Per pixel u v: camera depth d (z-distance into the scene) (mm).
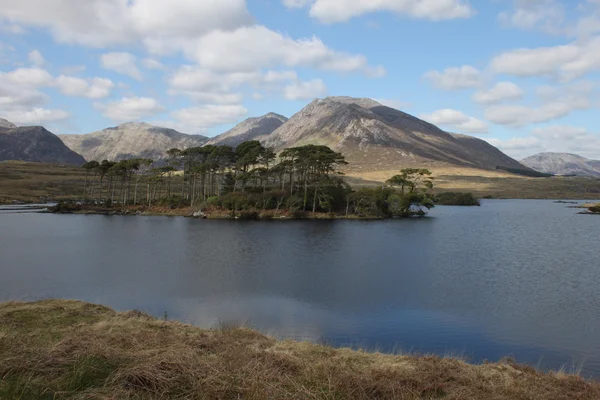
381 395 12156
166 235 75312
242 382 11703
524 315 29688
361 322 27828
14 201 157125
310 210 118250
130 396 10695
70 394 10352
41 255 54219
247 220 105562
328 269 46031
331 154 120062
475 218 122250
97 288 36906
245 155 134125
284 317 28797
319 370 13406
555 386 13930
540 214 140875
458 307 31453
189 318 28422
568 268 47469
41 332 16922
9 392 10203
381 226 95000
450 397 12016
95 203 136375
